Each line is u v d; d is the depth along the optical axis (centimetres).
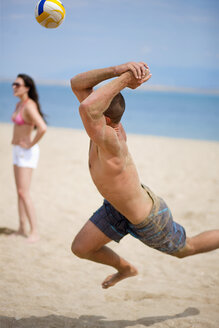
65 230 564
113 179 253
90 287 381
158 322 304
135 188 261
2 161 1079
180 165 1098
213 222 608
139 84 246
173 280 404
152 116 3328
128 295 363
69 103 4700
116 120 253
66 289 372
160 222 271
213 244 294
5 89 8956
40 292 358
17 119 505
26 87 498
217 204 710
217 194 787
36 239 514
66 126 2347
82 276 410
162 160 1169
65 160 1123
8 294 347
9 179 876
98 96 228
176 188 835
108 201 271
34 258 454
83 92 266
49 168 1005
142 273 424
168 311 326
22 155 511
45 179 887
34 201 707
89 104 226
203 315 319
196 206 698
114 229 284
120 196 258
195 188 837
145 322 304
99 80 256
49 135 1686
